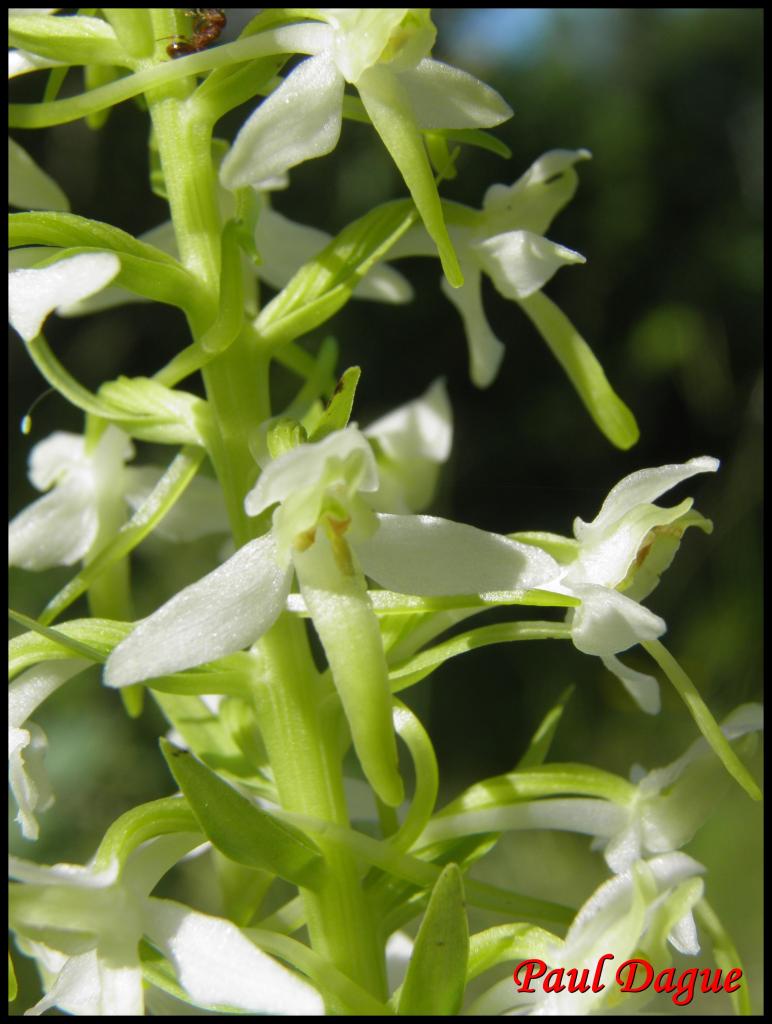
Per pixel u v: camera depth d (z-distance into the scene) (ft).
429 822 0.30
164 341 0.98
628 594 0.30
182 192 0.29
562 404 1.11
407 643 0.30
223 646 0.26
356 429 0.26
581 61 1.16
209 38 0.31
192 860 0.73
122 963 0.26
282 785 0.29
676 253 1.15
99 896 0.26
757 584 0.99
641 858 0.30
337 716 0.30
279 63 0.29
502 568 0.27
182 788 0.26
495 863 0.82
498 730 0.99
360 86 0.28
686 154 1.15
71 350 0.96
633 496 0.29
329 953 0.29
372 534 0.27
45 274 0.26
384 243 0.30
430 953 0.26
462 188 1.12
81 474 0.35
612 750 0.97
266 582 0.27
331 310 0.30
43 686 0.30
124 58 0.30
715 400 1.12
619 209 1.15
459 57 1.13
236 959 0.26
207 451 0.30
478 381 0.34
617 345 1.15
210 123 0.29
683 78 1.17
